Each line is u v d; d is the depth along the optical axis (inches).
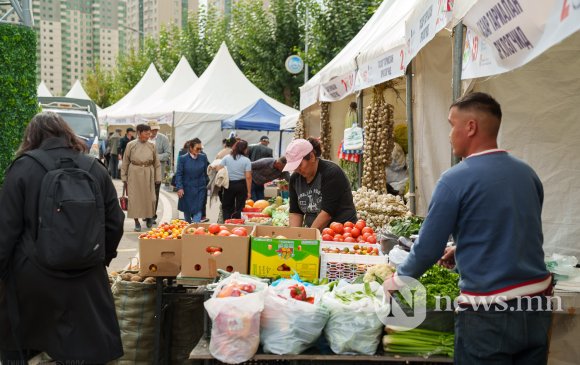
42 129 152.3
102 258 148.7
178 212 652.1
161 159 760.3
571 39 216.7
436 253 116.8
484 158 116.6
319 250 179.8
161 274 190.1
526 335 112.4
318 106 565.9
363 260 183.0
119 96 2145.7
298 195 236.1
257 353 144.3
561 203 232.8
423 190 285.3
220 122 908.6
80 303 145.9
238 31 1170.0
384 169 359.9
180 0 3491.6
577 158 231.1
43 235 140.7
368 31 397.4
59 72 4126.5
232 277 156.3
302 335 143.3
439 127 281.3
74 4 4114.2
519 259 112.0
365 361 144.6
